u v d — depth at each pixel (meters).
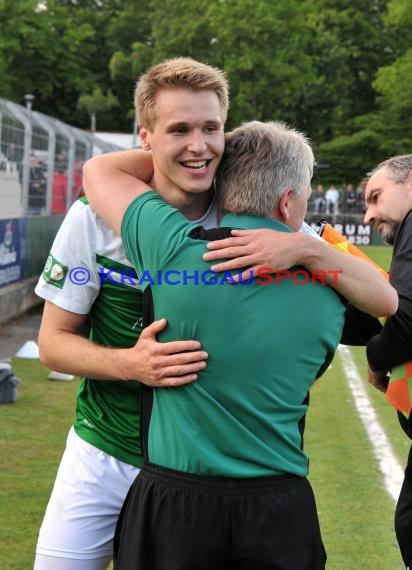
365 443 5.15
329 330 1.94
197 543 1.85
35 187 11.35
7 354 7.85
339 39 48.66
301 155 1.96
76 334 2.22
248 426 1.87
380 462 4.75
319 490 4.24
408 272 2.46
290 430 1.93
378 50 50.00
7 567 3.25
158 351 1.86
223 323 1.84
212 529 1.84
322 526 3.76
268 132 1.96
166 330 1.89
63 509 2.25
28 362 7.42
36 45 46.59
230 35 36.91
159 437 1.91
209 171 1.97
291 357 1.88
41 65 48.19
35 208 11.52
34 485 4.18
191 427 1.87
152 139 2.00
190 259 1.86
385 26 49.34
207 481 1.85
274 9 37.16
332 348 1.98
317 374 1.98
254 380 1.86
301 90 44.41
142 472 1.95
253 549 1.85
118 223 1.99
